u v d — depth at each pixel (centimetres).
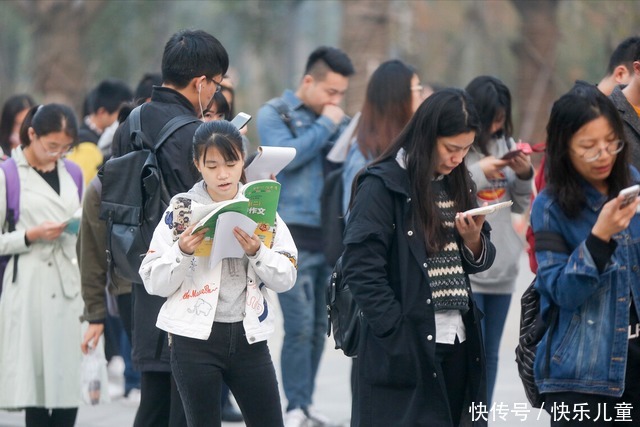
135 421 1286
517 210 1591
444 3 6431
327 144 1800
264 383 1168
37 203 1522
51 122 1498
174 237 1148
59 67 5403
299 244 1775
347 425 1816
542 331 1103
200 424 1154
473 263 1169
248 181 1291
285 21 7131
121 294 1527
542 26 4738
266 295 1182
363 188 1152
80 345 1548
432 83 2123
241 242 1119
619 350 1042
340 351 2556
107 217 1256
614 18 4784
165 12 7162
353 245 1139
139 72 6900
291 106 1806
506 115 1583
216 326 1143
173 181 1223
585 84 1057
